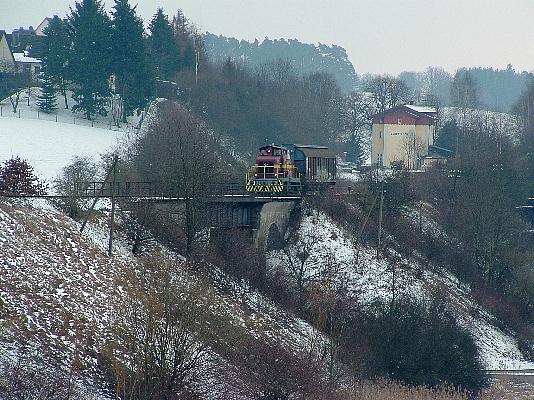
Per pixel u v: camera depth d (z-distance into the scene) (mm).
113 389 150625
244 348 180000
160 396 144250
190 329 158625
